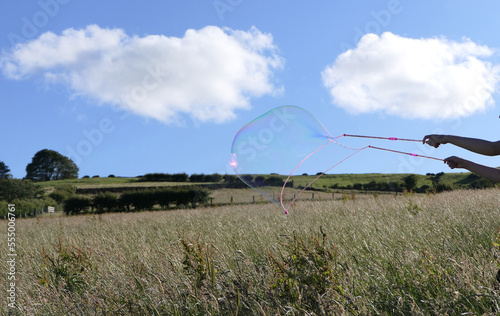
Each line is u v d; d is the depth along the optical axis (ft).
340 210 35.81
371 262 14.98
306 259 12.21
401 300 10.77
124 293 13.99
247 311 11.30
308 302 11.06
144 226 40.09
